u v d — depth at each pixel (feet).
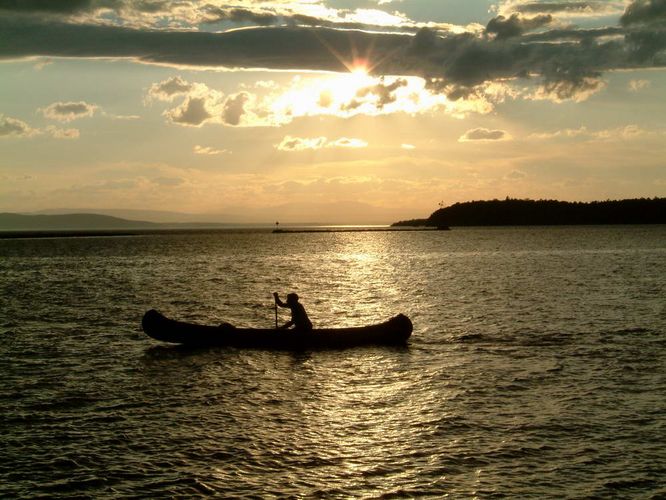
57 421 53.67
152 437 49.98
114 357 78.18
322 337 83.71
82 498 40.11
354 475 43.19
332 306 127.95
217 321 110.32
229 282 181.27
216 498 40.06
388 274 204.44
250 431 51.37
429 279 184.03
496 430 50.93
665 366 70.54
